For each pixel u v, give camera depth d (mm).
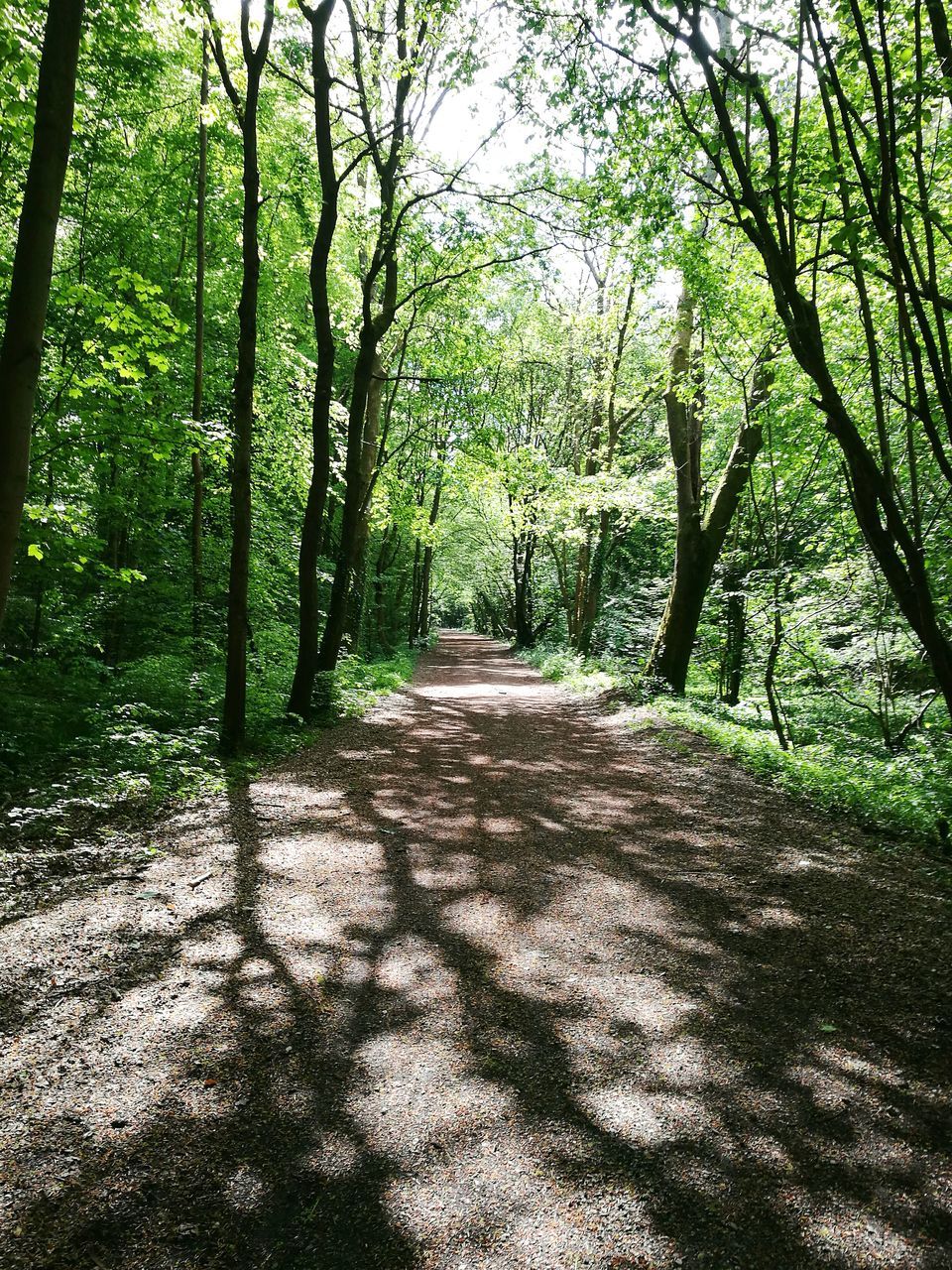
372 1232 2189
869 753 9258
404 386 20516
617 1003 3520
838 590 9773
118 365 7402
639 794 7484
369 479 17328
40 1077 2809
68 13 3469
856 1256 2119
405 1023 3324
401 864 5332
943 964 3797
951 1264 2094
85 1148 2469
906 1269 2076
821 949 4047
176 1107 2691
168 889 4578
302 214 12586
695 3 4586
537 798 7320
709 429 17000
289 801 6746
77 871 4691
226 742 8109
